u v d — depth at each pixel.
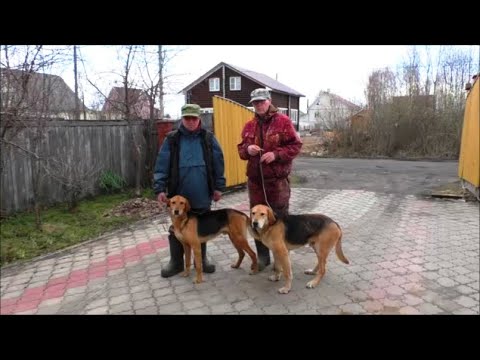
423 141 19.64
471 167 8.25
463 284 3.87
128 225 6.52
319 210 7.37
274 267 4.21
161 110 10.67
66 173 7.38
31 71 5.42
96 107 12.57
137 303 3.73
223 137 8.71
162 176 4.16
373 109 20.73
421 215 6.84
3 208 6.73
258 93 3.94
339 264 4.46
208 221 4.09
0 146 5.73
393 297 3.62
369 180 11.51
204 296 3.80
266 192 4.12
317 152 21.98
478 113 7.72
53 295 4.05
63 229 6.23
